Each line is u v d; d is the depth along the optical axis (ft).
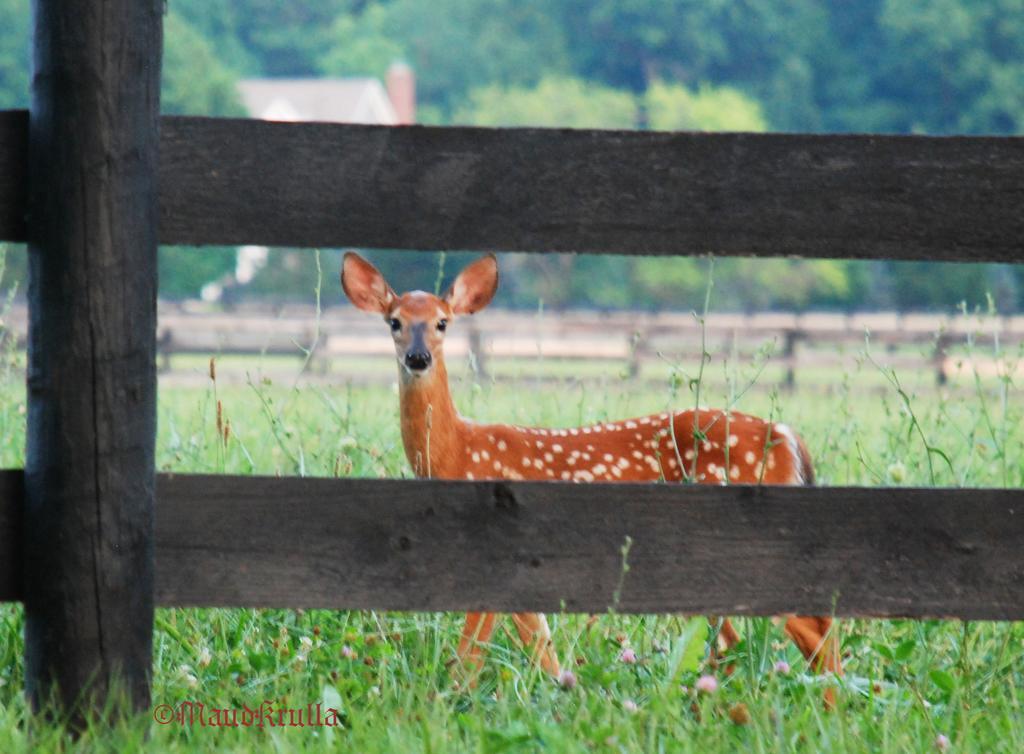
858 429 46.44
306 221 29.22
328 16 495.41
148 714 28.89
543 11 455.63
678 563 29.78
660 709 29.71
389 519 29.60
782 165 29.43
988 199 29.48
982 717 31.50
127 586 28.71
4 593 29.09
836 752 28.58
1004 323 154.81
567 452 41.34
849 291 328.49
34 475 28.58
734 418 40.93
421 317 41.19
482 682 35.45
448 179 29.30
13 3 317.01
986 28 419.33
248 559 29.53
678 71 435.53
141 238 28.37
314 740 30.17
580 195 29.37
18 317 146.82
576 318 170.40
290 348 165.89
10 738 27.76
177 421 65.51
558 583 29.76
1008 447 55.42
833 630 35.53
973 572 29.86
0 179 28.48
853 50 438.81
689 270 326.03
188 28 349.61
